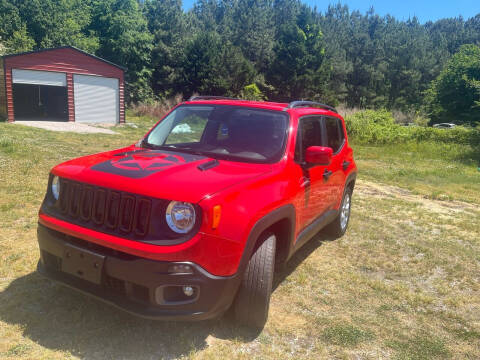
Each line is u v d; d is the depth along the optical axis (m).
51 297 3.52
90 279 2.79
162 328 3.23
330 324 3.61
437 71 94.25
